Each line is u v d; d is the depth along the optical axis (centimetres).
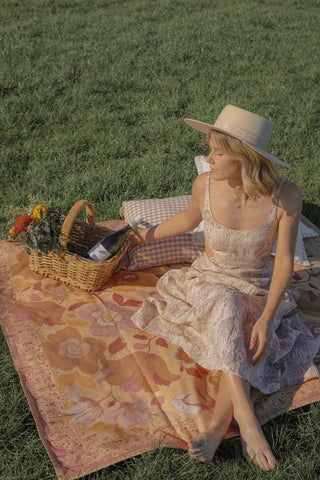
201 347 301
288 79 839
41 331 335
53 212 375
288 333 317
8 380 305
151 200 444
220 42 996
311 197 525
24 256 411
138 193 521
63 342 327
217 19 1151
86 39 994
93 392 295
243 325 289
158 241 404
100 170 555
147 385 301
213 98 758
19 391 298
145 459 257
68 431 271
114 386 300
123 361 316
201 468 258
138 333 335
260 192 285
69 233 388
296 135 650
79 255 392
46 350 320
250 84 810
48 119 663
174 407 286
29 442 269
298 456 267
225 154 280
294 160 600
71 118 670
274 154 608
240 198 295
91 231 398
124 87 772
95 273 365
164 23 1120
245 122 274
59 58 873
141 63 864
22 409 286
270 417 282
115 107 712
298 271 409
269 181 284
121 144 611
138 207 434
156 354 319
